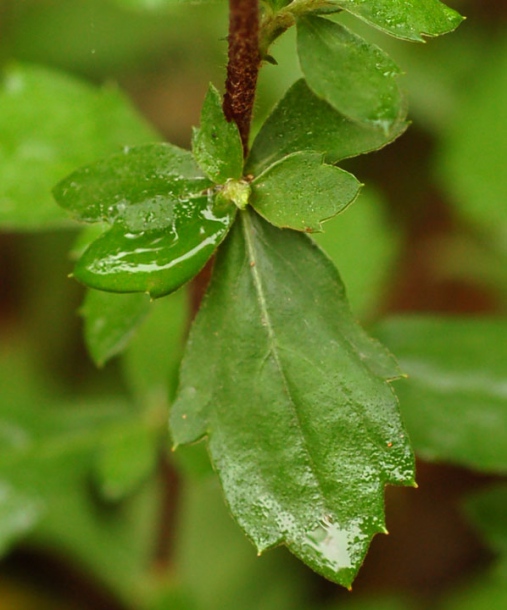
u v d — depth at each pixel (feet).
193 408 1.19
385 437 1.17
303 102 1.17
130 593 1.82
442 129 2.19
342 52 1.13
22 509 1.44
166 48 2.23
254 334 1.18
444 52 2.20
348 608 1.81
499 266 2.18
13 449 1.45
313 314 1.18
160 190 1.17
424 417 1.35
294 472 1.17
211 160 1.16
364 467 1.17
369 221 1.76
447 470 2.03
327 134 1.17
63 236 2.19
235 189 1.16
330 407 1.18
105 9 2.20
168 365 1.44
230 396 1.18
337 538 1.17
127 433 1.45
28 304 2.16
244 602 1.80
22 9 2.20
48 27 2.19
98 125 1.41
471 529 1.96
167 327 1.44
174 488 1.48
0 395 1.47
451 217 2.27
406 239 2.27
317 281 1.18
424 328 1.38
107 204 1.17
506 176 2.14
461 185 2.16
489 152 2.15
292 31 1.95
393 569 1.95
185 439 1.18
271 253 1.18
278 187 1.16
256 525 1.17
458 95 2.18
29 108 1.40
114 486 1.43
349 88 1.13
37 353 2.11
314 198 1.16
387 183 2.26
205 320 1.19
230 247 1.18
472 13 2.24
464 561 1.94
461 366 1.36
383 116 1.12
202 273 1.29
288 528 1.17
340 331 1.18
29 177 1.38
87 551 1.84
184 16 2.16
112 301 1.23
